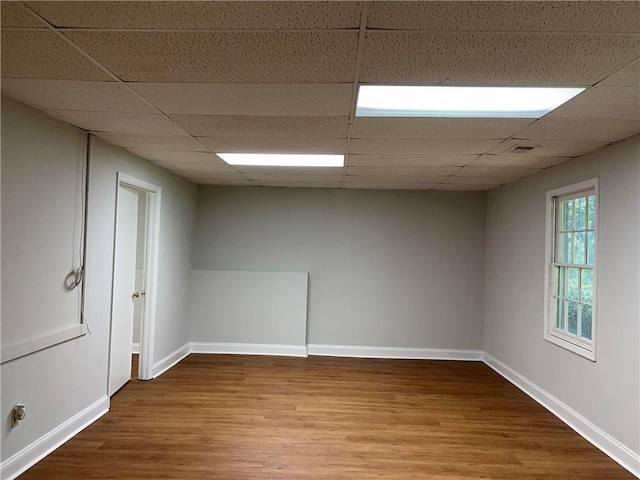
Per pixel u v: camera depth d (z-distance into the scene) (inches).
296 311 240.8
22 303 106.3
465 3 57.5
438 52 72.0
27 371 109.0
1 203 99.2
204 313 241.6
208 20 63.6
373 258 243.9
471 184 215.9
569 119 106.5
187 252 231.9
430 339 241.8
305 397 171.2
